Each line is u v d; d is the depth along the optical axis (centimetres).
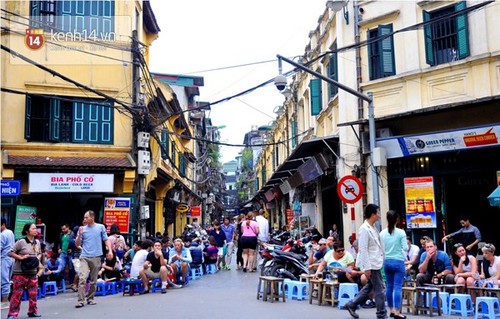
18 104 1603
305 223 2134
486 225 1372
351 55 1538
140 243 1258
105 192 1598
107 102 1684
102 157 1658
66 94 1652
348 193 1134
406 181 1378
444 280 952
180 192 2842
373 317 809
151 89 1798
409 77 1377
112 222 1589
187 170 3303
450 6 1321
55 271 1219
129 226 1612
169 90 2156
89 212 1007
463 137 1218
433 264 973
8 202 1542
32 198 1639
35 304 859
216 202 5916
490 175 1313
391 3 1448
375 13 1484
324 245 1160
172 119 2427
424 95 1353
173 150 2520
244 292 1144
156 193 2262
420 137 1287
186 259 1294
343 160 1540
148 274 1170
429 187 1339
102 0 1717
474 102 1161
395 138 1329
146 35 2175
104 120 1686
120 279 1221
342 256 991
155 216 2247
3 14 1602
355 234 1285
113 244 1235
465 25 1277
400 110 1395
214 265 1631
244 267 1661
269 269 1188
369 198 1458
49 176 1556
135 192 1661
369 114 1240
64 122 1653
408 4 1404
